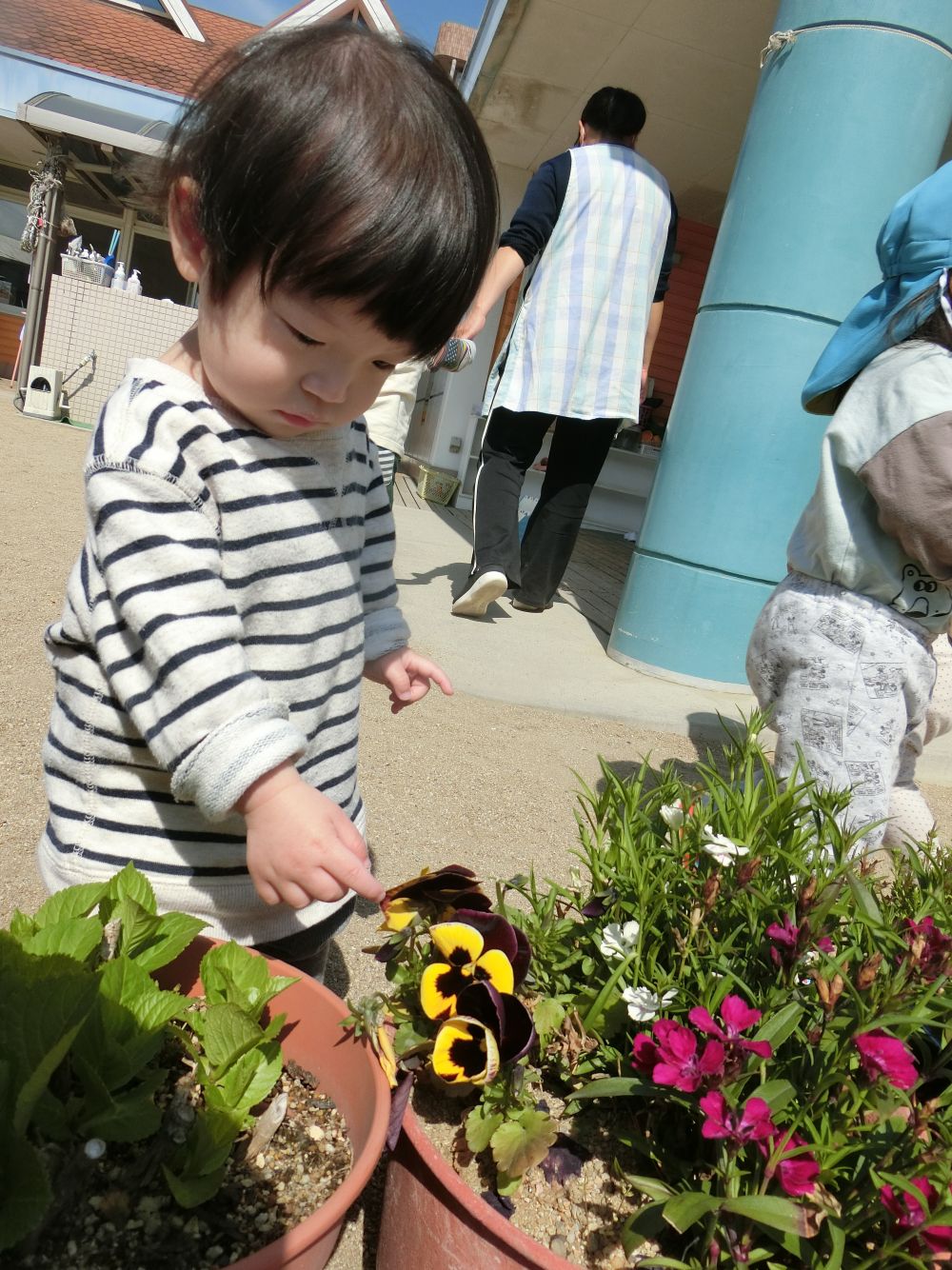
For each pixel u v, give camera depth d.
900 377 1.86
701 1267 0.90
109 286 9.20
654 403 9.44
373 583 1.47
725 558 3.89
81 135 8.58
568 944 1.33
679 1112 1.10
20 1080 0.84
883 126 3.52
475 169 0.98
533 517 4.79
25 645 3.01
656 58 6.20
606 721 3.49
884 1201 0.87
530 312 4.11
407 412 3.69
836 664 1.95
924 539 1.78
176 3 14.51
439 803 2.54
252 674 1.02
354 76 0.94
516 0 5.80
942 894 1.39
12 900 1.73
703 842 1.22
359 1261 1.17
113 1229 0.85
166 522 1.03
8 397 10.08
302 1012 1.11
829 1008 1.00
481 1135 1.04
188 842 1.17
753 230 3.73
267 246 0.90
